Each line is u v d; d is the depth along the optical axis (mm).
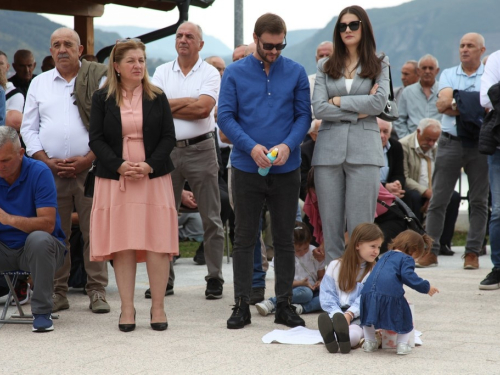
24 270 6059
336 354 5148
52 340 5586
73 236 7465
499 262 7535
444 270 8828
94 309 6625
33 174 6105
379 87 6266
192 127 7316
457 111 8773
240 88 6109
